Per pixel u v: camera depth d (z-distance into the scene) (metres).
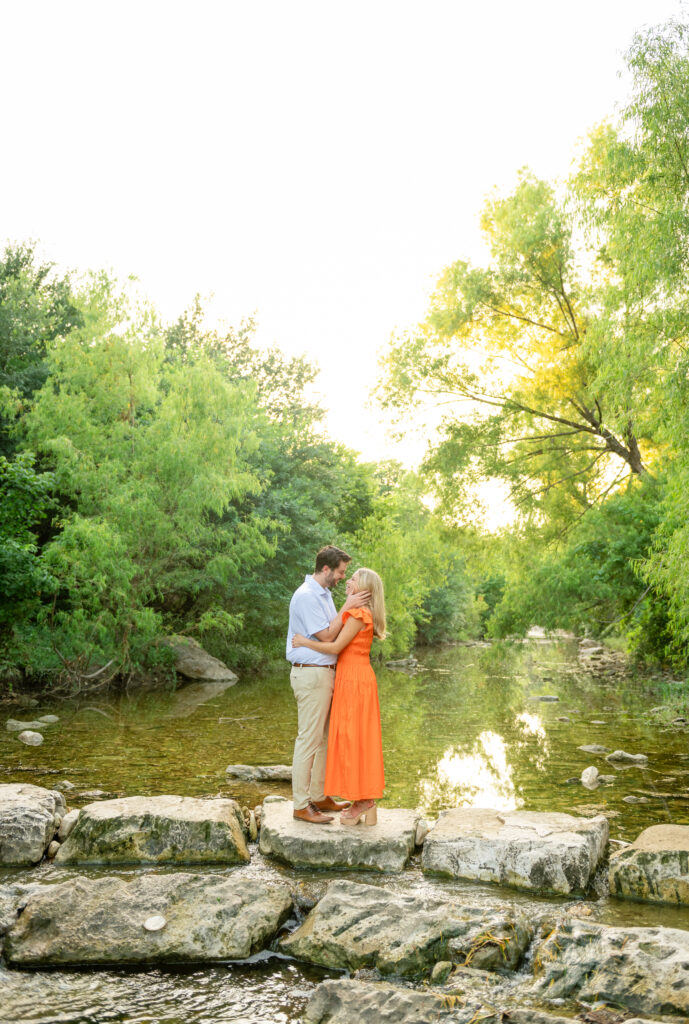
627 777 8.65
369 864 5.02
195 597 23.61
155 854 5.17
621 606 18.38
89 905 4.05
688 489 10.07
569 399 21.20
